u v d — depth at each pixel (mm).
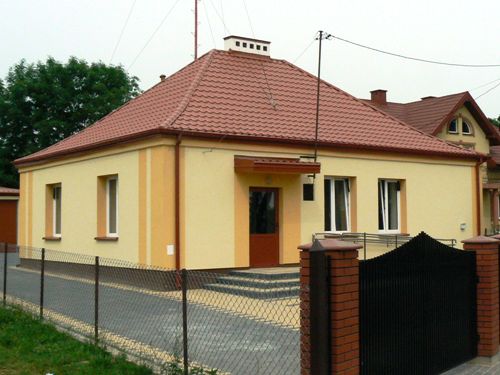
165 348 8141
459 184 20578
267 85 18922
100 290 10672
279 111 17859
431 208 19766
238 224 15812
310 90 19844
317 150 17203
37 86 39594
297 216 16922
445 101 30250
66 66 40750
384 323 6855
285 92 19062
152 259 15062
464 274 8602
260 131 16266
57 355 8180
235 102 17312
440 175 20062
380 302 6816
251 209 16359
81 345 8680
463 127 30406
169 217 14789
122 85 42969
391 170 18844
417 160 19438
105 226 17453
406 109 32031
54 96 40031
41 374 7477
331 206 17906
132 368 7496
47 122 38844
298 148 16844
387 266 6980
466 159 20734
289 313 10125
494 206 30453
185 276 7012
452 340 8227
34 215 21000
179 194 14922
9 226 29969
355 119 19484
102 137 17703
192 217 15094
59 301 11688
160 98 18188
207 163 15375
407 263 7367
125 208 16203
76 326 9828
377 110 20781
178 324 8516
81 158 18188
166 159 14836
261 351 8109
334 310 5941
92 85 40906
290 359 7758
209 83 17672
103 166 17172
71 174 18766
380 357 6750
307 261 6082
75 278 15938
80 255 16766
